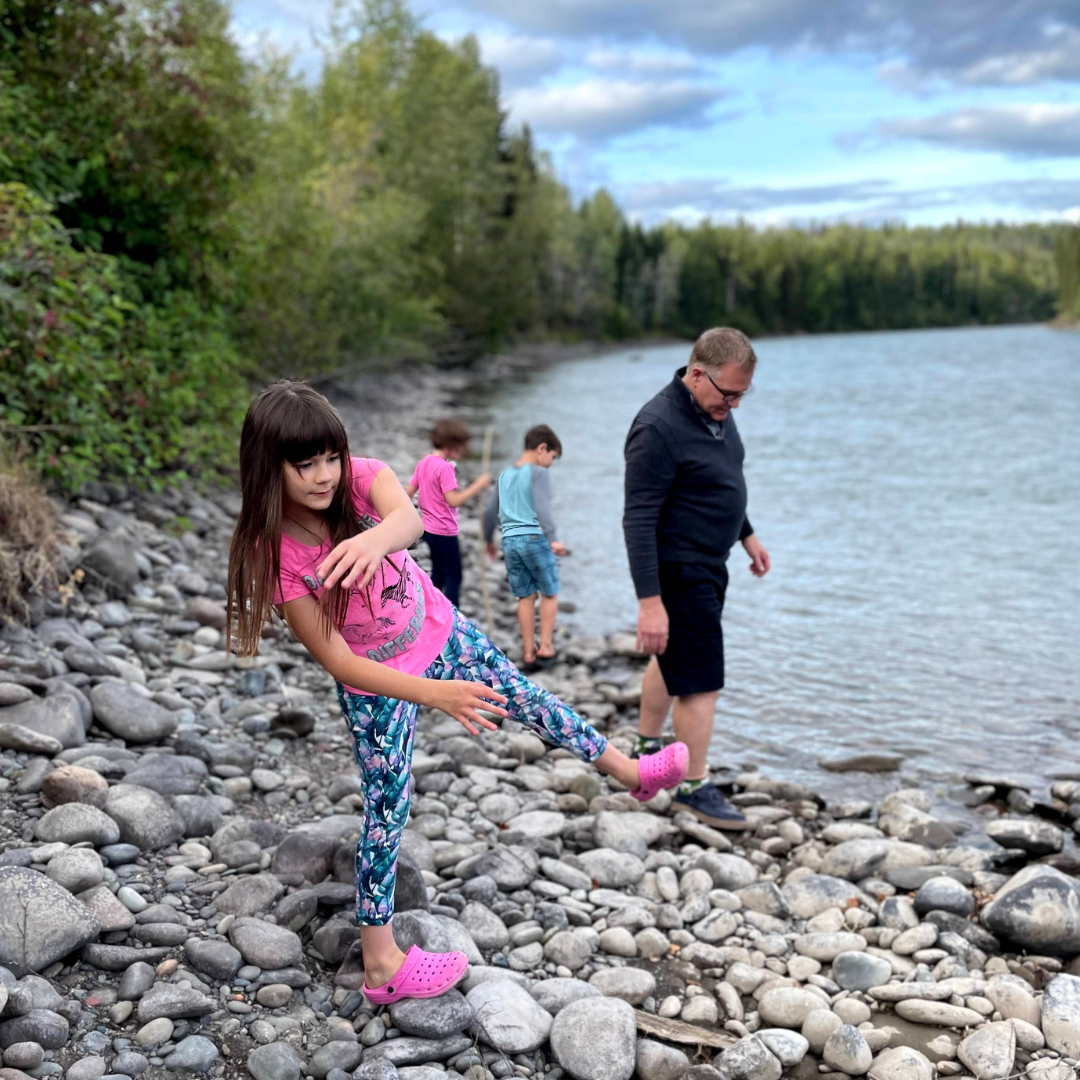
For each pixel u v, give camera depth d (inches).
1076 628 281.7
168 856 133.0
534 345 2276.1
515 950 127.1
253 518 92.2
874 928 139.0
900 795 180.1
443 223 1456.7
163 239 382.9
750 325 4210.1
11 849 122.7
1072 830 169.6
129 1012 102.7
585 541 396.5
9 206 272.8
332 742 182.2
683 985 126.1
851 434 754.8
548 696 111.7
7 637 181.9
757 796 179.2
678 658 161.0
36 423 279.3
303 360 683.4
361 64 1232.2
